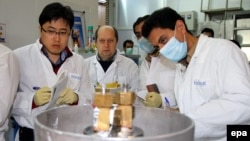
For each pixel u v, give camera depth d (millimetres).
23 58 1489
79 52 2488
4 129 1277
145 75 2068
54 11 1339
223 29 5262
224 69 1155
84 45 2684
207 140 1183
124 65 2350
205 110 1080
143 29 1289
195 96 1238
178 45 1255
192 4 5688
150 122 822
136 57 3521
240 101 1051
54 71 1541
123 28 6129
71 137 558
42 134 610
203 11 5363
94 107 732
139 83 2205
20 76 1468
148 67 2098
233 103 1058
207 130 1080
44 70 1509
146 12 5969
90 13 2826
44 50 1524
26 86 1479
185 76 1311
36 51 1527
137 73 2369
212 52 1242
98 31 2250
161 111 810
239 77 1095
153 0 5926
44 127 605
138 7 6023
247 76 1116
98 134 659
